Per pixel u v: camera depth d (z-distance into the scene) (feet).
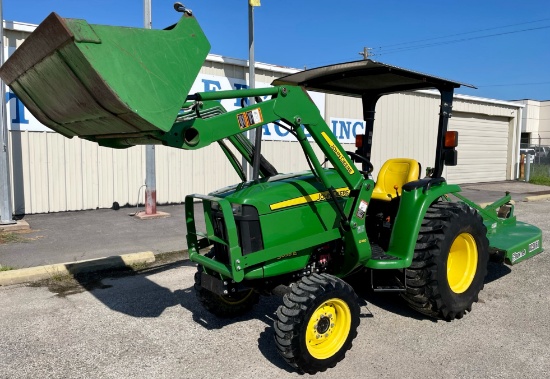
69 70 8.92
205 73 35.09
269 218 11.55
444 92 14.42
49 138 30.12
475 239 14.60
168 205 35.09
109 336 13.25
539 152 72.43
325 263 13.26
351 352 12.26
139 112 8.84
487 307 15.43
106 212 31.60
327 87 15.43
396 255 13.37
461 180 59.21
